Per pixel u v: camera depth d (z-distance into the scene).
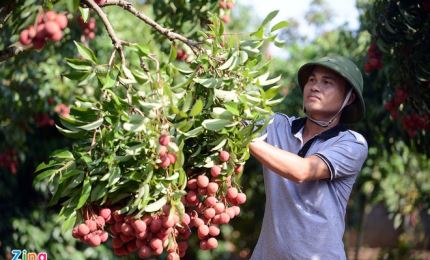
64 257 6.30
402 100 3.98
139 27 6.11
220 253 9.73
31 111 5.50
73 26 4.56
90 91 5.47
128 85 2.33
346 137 2.87
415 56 3.80
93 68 2.35
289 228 2.80
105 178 2.24
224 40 2.50
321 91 2.88
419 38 3.79
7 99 5.32
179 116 2.29
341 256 2.82
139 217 2.27
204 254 9.46
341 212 2.88
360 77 2.93
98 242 2.31
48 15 2.27
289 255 2.79
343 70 2.85
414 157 6.96
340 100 2.90
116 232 2.38
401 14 3.78
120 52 2.38
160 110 2.25
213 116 2.34
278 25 2.56
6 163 5.83
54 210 6.54
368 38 6.13
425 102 3.94
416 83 3.90
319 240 2.78
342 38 6.73
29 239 6.20
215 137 2.43
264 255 2.86
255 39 2.53
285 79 7.96
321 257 2.78
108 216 2.34
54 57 5.29
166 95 2.26
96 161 2.27
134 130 2.18
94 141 2.27
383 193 7.63
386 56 4.05
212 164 2.42
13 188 6.51
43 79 5.28
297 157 2.65
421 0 3.79
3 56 2.66
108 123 2.33
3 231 6.27
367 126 5.75
